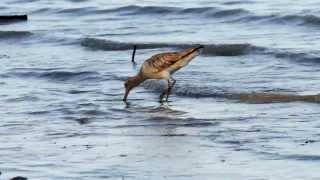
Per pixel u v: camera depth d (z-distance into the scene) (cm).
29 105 5350
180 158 4134
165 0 9412
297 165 3984
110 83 5938
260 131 4562
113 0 9738
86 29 8394
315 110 4959
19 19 9212
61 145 4416
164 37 7706
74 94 5647
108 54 7044
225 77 5903
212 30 7944
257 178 3831
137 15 9025
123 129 4719
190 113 5047
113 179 3859
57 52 7294
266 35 7462
